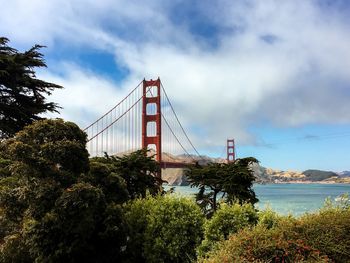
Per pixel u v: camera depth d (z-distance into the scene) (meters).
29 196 8.91
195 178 12.56
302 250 6.28
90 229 9.04
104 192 9.97
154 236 9.85
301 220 7.10
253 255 6.16
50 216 8.61
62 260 8.85
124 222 9.62
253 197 12.37
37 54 20.61
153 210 10.11
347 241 6.51
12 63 18.45
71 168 9.71
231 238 6.86
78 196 8.63
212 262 6.14
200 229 9.84
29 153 9.20
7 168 11.25
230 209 9.17
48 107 20.25
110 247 9.52
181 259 9.70
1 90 19.34
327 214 7.44
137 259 10.04
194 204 10.30
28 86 19.64
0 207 9.63
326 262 6.00
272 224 8.76
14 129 18.75
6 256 9.34
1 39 19.72
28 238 8.73
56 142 9.59
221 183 12.05
